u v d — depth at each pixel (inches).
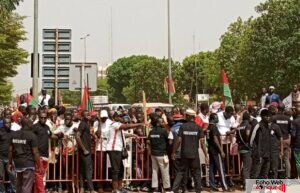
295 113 640.4
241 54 2365.9
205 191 602.2
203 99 2301.9
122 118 632.4
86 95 695.7
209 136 599.5
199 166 543.2
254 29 2044.8
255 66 2036.2
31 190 489.7
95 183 603.2
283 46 1942.7
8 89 1669.5
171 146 574.9
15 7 1023.0
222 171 600.7
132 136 605.9
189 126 540.4
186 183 582.9
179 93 3976.4
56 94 768.9
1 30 1531.7
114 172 569.6
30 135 483.8
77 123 592.4
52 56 770.8
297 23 1961.1
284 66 1966.0
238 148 586.9
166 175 575.5
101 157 597.3
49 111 600.4
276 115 636.1
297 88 850.1
